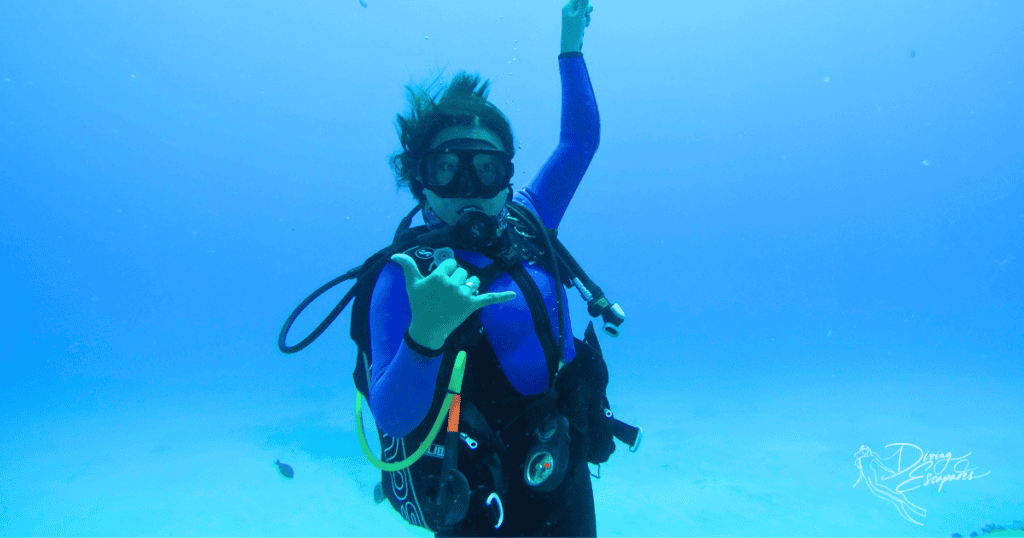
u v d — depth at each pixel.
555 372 1.14
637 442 1.21
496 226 1.08
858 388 9.03
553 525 1.07
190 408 9.19
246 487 4.66
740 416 7.02
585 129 1.66
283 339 1.24
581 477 1.13
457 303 0.76
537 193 1.57
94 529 4.06
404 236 1.19
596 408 1.15
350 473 4.94
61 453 6.64
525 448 1.06
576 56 1.73
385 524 3.85
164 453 6.05
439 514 0.86
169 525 4.00
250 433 6.76
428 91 1.38
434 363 0.83
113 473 5.39
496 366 1.10
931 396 8.09
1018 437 5.67
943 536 3.43
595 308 1.34
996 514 3.70
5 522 4.30
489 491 0.92
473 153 1.08
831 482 4.45
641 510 3.93
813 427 6.30
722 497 4.16
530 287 1.16
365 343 1.12
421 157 1.15
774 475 4.65
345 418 7.34
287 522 3.92
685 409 7.64
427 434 1.02
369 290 1.14
